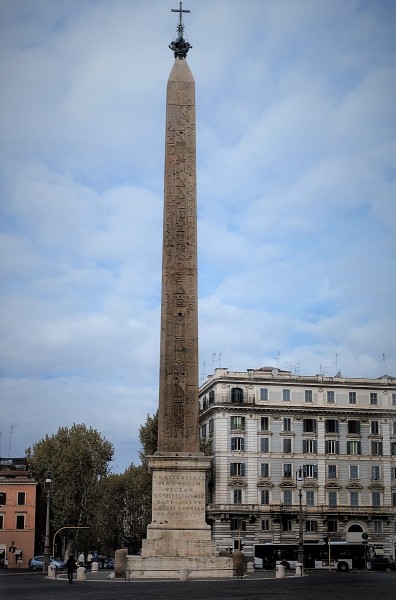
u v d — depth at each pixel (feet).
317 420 361.92
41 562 291.79
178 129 159.33
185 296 153.69
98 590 123.13
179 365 152.05
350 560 292.20
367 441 364.38
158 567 150.61
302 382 363.35
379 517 357.41
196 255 155.02
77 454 352.08
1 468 418.31
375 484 361.30
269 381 360.28
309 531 349.82
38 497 377.71
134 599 98.73
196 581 145.38
